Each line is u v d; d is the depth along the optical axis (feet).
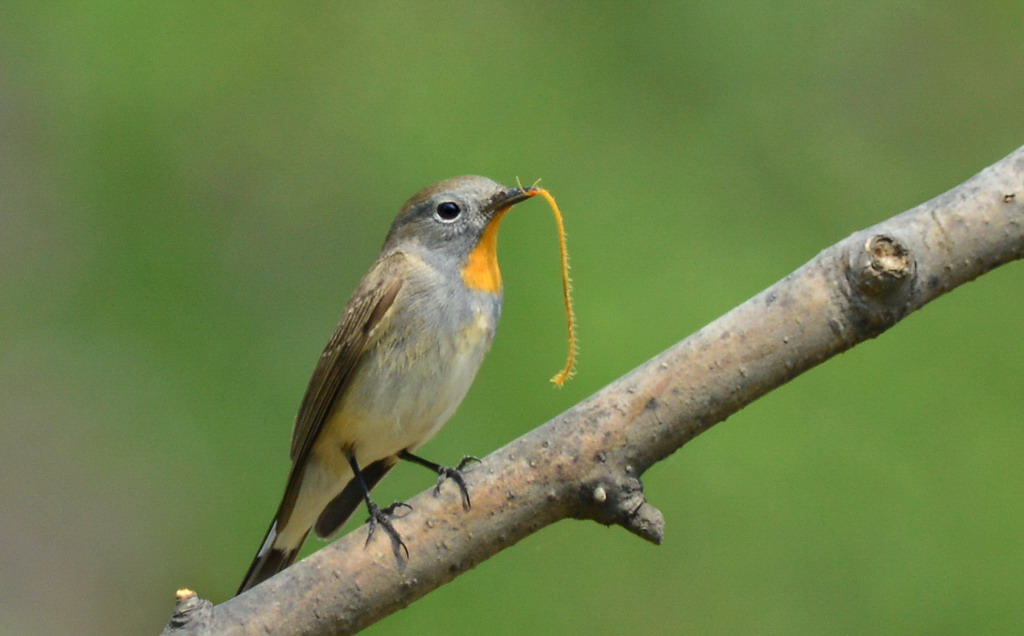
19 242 45.21
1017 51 46.60
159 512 42.42
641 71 45.85
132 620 43.52
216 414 41.86
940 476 36.94
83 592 44.32
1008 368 38.63
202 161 44.73
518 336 39.09
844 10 47.44
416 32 46.60
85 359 43.91
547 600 36.65
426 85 45.16
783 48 46.88
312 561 19.43
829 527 36.68
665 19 46.65
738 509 36.94
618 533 37.35
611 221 41.75
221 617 19.12
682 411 18.79
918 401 38.29
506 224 41.27
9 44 46.14
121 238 44.47
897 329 39.52
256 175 44.55
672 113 45.16
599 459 18.88
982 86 46.42
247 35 46.03
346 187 44.19
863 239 18.44
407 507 24.61
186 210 44.37
